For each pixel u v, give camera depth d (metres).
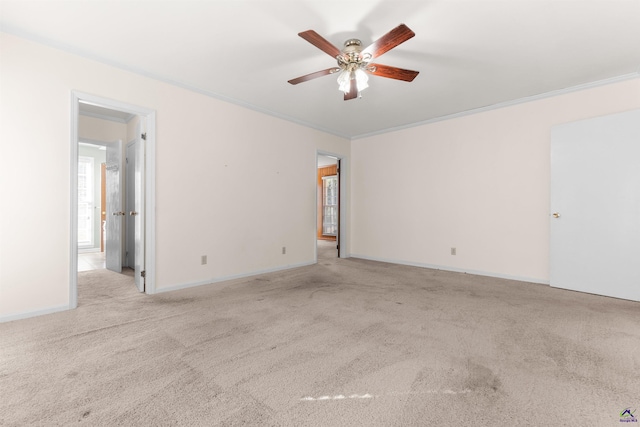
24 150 2.46
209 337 2.12
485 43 2.58
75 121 2.69
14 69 2.40
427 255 4.80
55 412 1.33
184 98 3.45
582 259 3.31
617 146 3.08
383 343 2.04
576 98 3.47
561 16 2.21
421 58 2.84
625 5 2.08
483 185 4.22
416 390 1.52
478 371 1.69
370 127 5.25
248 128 4.12
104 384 1.54
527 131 3.84
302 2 2.08
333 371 1.69
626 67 3.02
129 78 3.02
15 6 2.11
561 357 1.84
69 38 2.52
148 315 2.55
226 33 2.46
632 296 2.99
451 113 4.45
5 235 2.39
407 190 5.06
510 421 1.29
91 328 2.26
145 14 2.21
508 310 2.71
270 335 2.17
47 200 2.56
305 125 4.97
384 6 2.12
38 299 2.53
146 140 3.20
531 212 3.82
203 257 3.65
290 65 3.01
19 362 1.75
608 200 3.13
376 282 3.79
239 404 1.40
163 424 1.26
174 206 3.38
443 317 2.53
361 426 1.26
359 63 2.43
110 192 4.59
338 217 5.96
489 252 4.17
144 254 3.23
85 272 4.37
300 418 1.31
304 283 3.73
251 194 4.18
